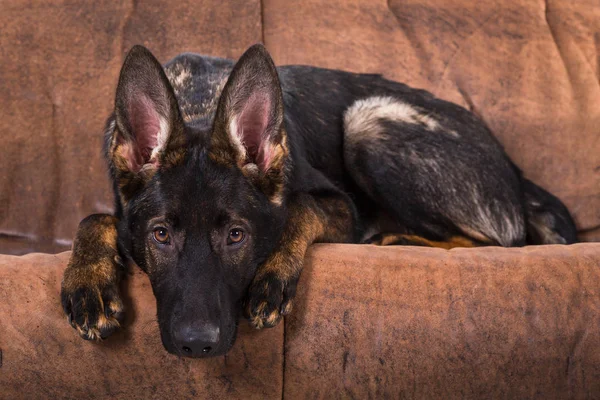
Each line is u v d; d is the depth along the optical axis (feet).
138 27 5.82
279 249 4.00
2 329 3.92
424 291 3.99
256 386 4.00
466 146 5.22
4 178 5.67
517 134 5.77
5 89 5.70
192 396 4.00
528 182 5.53
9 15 5.76
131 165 3.96
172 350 3.69
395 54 5.90
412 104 5.28
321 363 4.00
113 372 3.97
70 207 5.74
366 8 5.96
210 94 4.53
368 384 4.02
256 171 3.94
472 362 4.00
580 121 5.75
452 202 5.12
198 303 3.63
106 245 3.99
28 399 4.00
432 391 4.03
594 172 5.71
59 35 5.77
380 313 3.98
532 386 4.04
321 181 4.70
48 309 3.93
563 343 4.02
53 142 5.74
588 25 5.94
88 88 5.75
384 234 4.98
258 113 3.96
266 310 3.80
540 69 5.85
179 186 3.83
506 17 5.94
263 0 5.93
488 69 5.87
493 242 5.15
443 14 5.95
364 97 5.38
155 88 3.89
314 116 5.16
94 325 3.75
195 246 3.77
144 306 3.92
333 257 4.05
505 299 4.00
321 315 3.98
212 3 5.88
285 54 5.87
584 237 5.69
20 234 5.69
